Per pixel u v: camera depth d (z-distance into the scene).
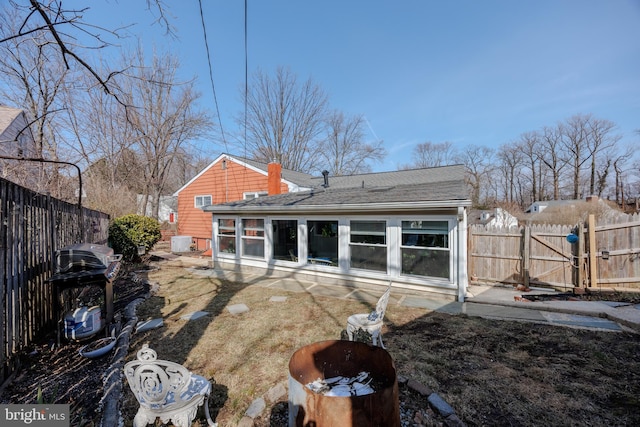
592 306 5.20
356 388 2.18
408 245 6.53
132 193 15.33
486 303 5.79
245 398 2.77
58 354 3.61
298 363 2.25
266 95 24.53
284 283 7.71
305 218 8.02
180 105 18.12
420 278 6.38
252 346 3.89
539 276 6.75
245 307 5.62
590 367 3.23
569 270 6.45
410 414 2.48
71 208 5.50
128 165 16.86
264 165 14.30
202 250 14.87
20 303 3.38
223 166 14.62
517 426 2.32
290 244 8.43
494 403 2.61
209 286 7.38
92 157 13.23
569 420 2.38
